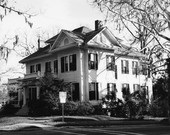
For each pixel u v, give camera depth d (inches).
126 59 1421.0
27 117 1106.7
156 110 1168.2
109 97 1197.7
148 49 941.2
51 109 1130.7
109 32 1296.8
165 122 791.7
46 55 1403.8
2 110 1459.2
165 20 887.1
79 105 1128.8
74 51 1242.6
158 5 882.8
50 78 1180.5
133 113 1107.9
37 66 1520.7
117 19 930.1
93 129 674.2
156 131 583.8
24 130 716.0
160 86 1080.8
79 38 1248.8
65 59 1291.8
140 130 615.5
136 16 914.7
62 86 1171.9
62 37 1296.8
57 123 836.0
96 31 1298.0
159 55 919.0
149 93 1480.1
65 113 1121.4
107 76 1295.5
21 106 1471.5
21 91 1552.7
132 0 891.4
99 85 1250.6
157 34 887.1
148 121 914.7
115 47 1305.4
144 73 1085.8
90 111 1149.1
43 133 610.2
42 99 1142.3
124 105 1140.5
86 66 1216.8
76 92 1216.2
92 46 1221.1
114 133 568.1
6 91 1530.5
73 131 636.1
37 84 1247.5
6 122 966.4
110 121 916.6
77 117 1017.5
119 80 1362.0
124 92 1208.2
